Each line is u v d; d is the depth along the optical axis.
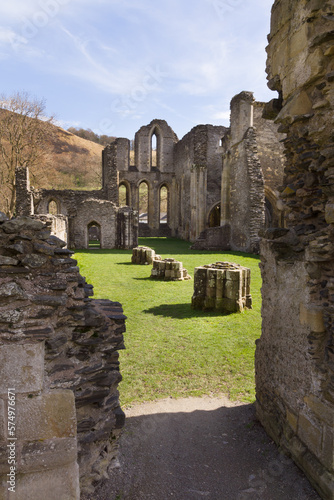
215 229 24.98
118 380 3.65
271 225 27.47
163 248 26.03
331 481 3.15
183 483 3.46
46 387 2.96
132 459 3.79
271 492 3.34
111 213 27.30
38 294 2.94
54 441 2.81
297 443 3.69
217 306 9.00
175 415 4.68
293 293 3.85
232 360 6.27
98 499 3.25
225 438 4.21
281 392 4.08
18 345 2.77
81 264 16.61
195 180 33.06
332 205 3.31
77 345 3.37
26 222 2.98
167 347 6.84
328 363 3.37
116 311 4.03
